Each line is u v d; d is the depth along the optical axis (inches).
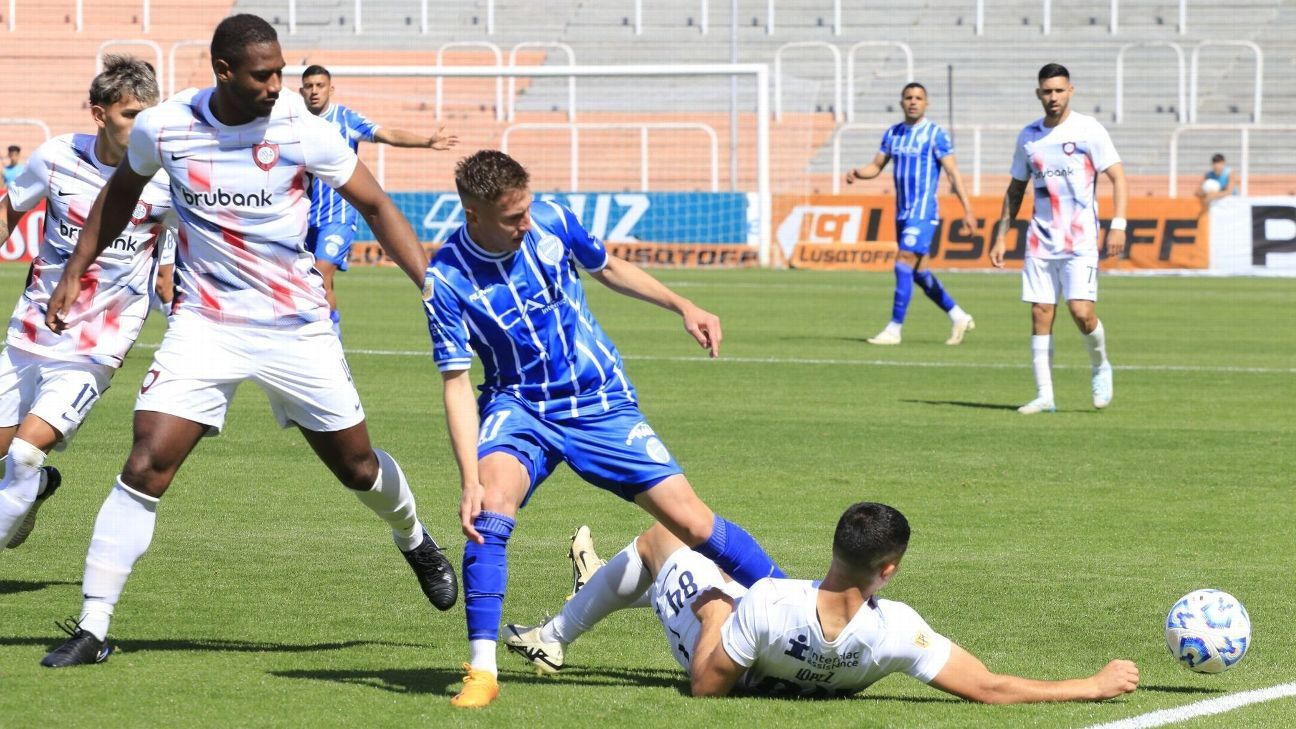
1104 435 847.1
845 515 351.9
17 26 3014.3
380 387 1023.0
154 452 403.2
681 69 2268.7
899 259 1342.3
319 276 415.8
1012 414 926.4
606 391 407.2
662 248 2411.4
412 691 384.2
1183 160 2819.9
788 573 534.0
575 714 363.3
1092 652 436.8
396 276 2161.7
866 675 369.1
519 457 396.8
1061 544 581.3
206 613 470.9
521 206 381.1
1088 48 2974.9
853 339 1389.0
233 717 357.7
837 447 803.4
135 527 407.5
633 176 2876.5
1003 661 426.9
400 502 439.8
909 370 1155.9
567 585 516.7
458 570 540.4
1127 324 1562.5
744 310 1679.4
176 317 408.2
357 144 950.4
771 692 381.7
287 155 393.4
